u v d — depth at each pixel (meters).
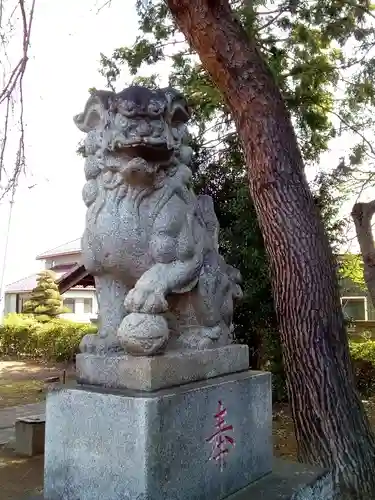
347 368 3.93
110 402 1.95
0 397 9.52
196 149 8.02
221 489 2.22
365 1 6.40
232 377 2.43
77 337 14.40
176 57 7.95
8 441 6.16
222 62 4.06
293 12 6.61
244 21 6.15
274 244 4.02
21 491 4.40
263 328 7.41
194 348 2.33
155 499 1.85
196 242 2.35
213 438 2.18
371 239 6.33
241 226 7.13
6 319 17.70
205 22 4.01
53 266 21.48
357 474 3.67
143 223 2.23
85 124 2.36
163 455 1.91
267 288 7.02
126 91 2.18
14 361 15.55
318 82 7.36
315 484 2.56
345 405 3.81
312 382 3.82
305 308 3.88
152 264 2.24
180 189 2.34
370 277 6.30
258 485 2.43
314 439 3.78
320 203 7.69
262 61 4.15
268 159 4.01
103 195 2.27
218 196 7.82
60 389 2.12
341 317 4.01
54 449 2.12
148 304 2.04
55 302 18.02
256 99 4.03
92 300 21.98
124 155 2.20
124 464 1.90
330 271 4.00
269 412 2.64
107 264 2.24
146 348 2.01
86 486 2.00
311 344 3.85
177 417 1.98
